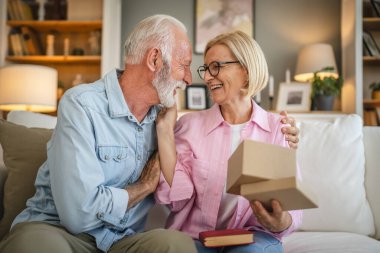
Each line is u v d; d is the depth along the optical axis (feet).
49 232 3.11
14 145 4.57
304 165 5.09
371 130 5.41
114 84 3.93
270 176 2.85
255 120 4.23
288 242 4.52
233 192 3.29
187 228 4.11
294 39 12.26
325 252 4.03
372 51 11.29
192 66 12.30
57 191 3.27
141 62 3.91
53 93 9.70
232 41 4.11
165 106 4.11
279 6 12.37
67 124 3.47
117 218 3.41
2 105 10.03
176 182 3.99
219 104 4.29
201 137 4.34
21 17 12.06
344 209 4.88
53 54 12.11
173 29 3.98
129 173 3.89
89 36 12.57
